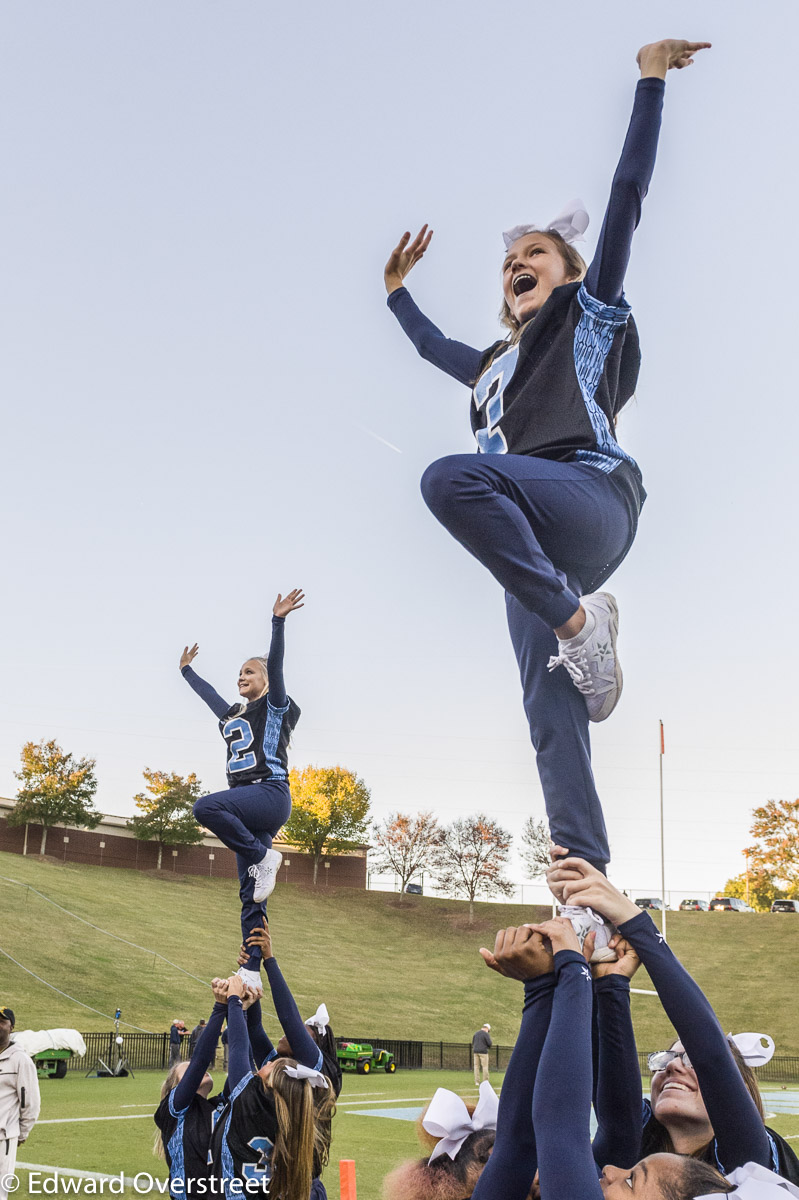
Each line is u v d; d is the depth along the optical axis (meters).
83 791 64.38
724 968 53.56
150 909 55.97
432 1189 2.47
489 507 1.89
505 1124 1.95
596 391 2.13
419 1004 48.09
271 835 5.05
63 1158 10.33
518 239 2.36
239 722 5.24
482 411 2.32
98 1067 28.00
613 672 2.08
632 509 2.21
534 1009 1.98
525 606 1.98
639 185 2.07
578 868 2.04
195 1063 4.07
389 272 3.02
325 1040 4.81
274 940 55.34
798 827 59.91
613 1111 2.13
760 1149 2.09
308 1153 3.64
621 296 2.12
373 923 62.59
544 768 2.15
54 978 40.97
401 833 62.03
